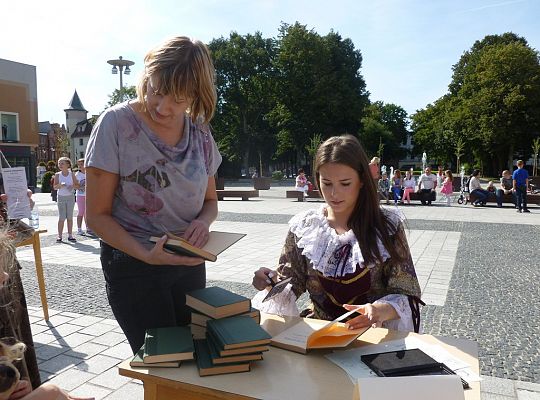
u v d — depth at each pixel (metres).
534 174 35.12
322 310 2.23
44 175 27.88
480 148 43.88
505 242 8.96
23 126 34.34
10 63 33.41
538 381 3.26
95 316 4.66
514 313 4.74
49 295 5.39
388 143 59.03
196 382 1.46
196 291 1.89
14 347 1.66
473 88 43.75
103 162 1.83
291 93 43.91
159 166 1.89
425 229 10.73
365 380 1.24
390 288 2.11
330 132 44.47
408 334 1.86
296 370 1.54
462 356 1.64
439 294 5.42
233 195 20.56
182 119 1.98
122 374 1.56
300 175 20.42
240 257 7.55
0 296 1.96
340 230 2.22
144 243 1.93
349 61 46.78
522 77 39.59
